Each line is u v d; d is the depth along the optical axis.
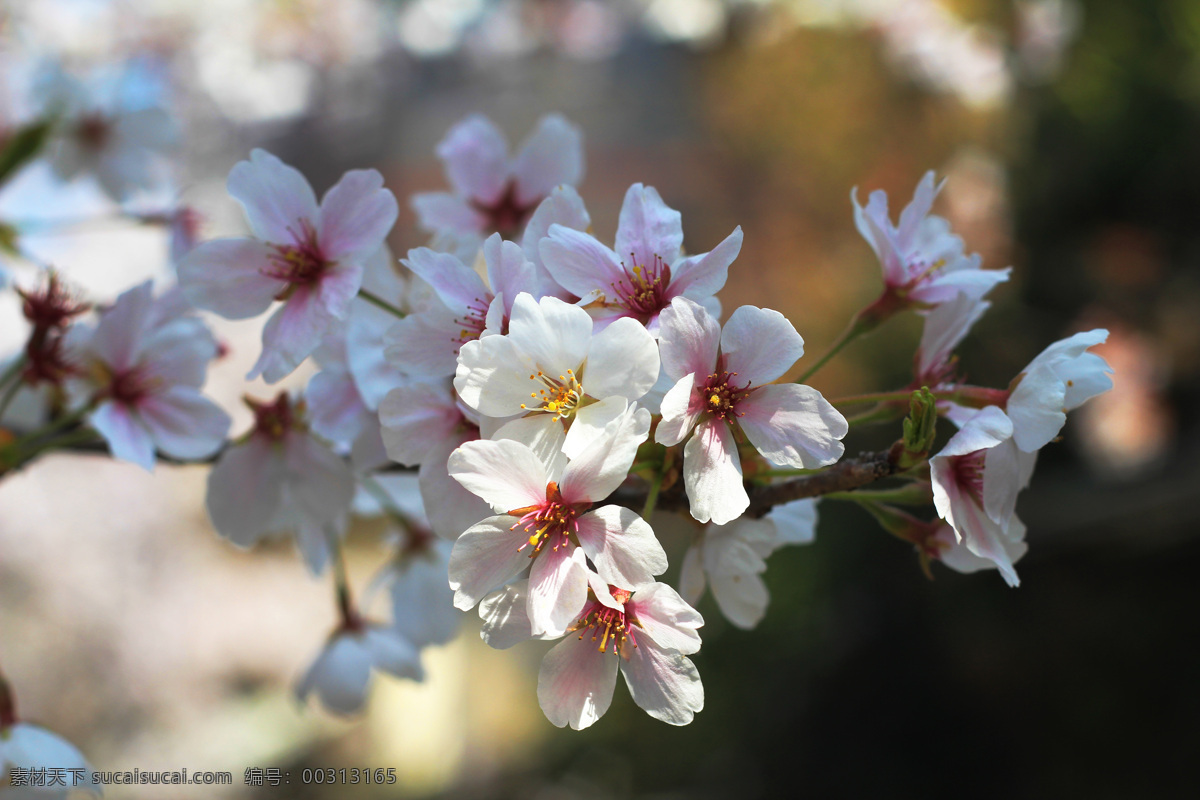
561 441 0.36
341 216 0.39
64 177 0.57
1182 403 1.56
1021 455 0.38
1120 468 1.52
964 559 0.40
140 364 0.43
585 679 0.36
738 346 0.36
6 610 1.65
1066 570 1.37
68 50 1.22
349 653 0.49
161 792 1.62
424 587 0.49
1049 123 1.75
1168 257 1.67
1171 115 1.67
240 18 2.46
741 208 1.97
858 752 1.44
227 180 0.39
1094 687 1.30
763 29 2.02
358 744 1.91
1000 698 1.36
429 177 2.83
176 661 1.83
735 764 1.51
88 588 1.76
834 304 1.64
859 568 1.47
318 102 2.85
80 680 1.68
